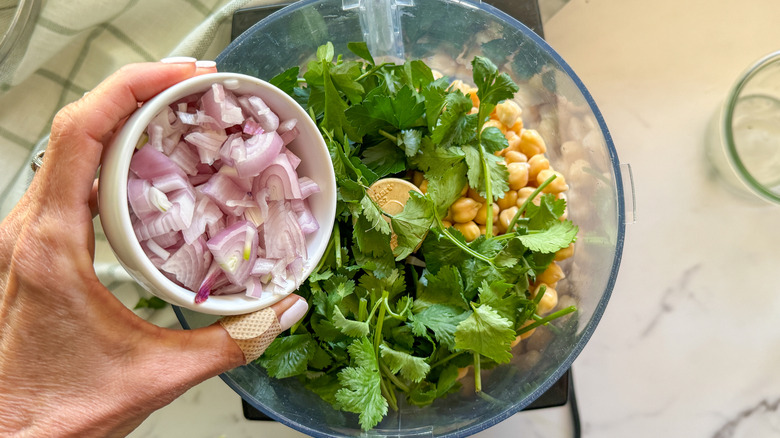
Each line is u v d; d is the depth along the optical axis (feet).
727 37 3.80
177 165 1.97
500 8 3.55
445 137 2.77
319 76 2.72
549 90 3.29
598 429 3.67
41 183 1.90
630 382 3.70
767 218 3.74
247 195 2.11
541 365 3.11
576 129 3.24
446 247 2.75
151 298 3.38
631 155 3.81
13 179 3.37
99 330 2.02
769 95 3.71
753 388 3.67
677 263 3.76
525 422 3.64
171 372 2.09
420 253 3.01
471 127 2.84
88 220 1.96
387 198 2.87
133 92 1.92
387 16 3.09
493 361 2.90
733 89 3.49
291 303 2.22
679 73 3.81
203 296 1.96
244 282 2.07
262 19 3.22
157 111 1.88
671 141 3.79
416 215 2.65
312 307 2.70
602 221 3.16
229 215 2.09
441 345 2.77
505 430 3.63
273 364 2.60
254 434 3.59
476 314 2.52
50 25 3.27
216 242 1.98
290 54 3.26
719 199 3.76
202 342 2.13
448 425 2.97
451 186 2.82
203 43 3.51
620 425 3.67
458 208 3.01
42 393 2.03
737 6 3.80
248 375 2.95
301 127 2.16
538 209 2.89
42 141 3.42
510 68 3.35
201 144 1.98
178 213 1.90
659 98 3.81
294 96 2.89
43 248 1.90
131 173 1.91
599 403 3.69
